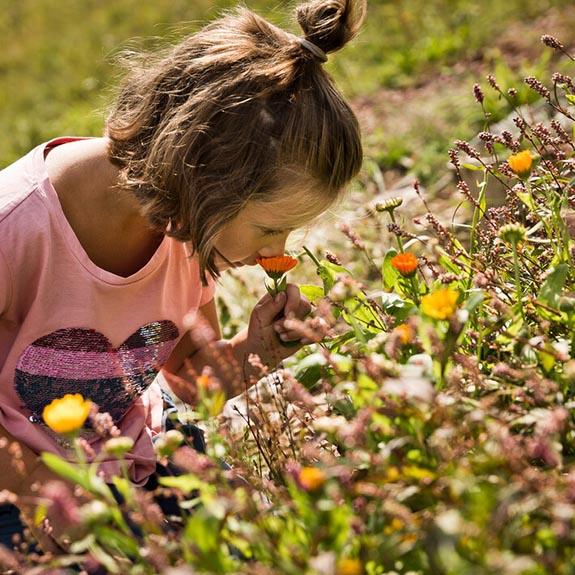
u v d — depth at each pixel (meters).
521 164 1.77
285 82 1.73
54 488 1.26
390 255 1.95
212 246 1.77
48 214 1.82
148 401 2.17
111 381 1.98
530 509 1.19
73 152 1.91
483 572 1.07
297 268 3.49
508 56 5.62
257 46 1.80
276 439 1.72
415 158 4.46
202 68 1.78
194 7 9.10
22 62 9.22
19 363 1.89
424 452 1.36
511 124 3.87
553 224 1.90
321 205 1.79
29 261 1.81
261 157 1.71
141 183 1.79
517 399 1.55
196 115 1.73
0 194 1.83
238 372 2.00
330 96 1.77
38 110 7.77
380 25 7.11
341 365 1.57
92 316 1.88
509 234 1.60
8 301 1.84
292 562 1.23
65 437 1.93
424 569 1.26
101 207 1.88
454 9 6.93
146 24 9.13
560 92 3.88
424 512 1.28
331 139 1.73
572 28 5.62
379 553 1.23
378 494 1.26
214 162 1.72
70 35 9.62
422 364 1.45
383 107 5.41
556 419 1.25
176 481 1.36
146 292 1.96
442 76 5.75
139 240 1.93
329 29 1.78
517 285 1.62
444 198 4.01
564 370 1.47
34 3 11.05
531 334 1.64
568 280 1.81
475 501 1.17
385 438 1.42
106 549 1.50
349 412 1.54
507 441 1.24
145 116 1.83
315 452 1.46
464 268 1.92
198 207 1.74
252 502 1.35
